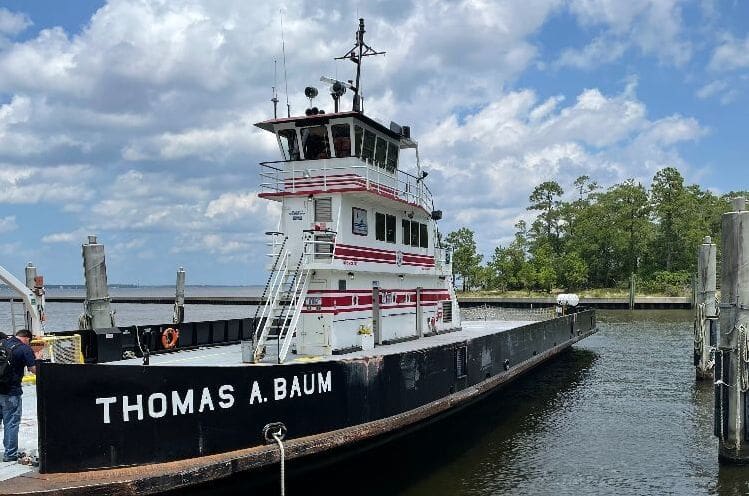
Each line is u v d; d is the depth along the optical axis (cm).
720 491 1291
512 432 1773
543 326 2752
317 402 1203
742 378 1427
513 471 1427
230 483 1037
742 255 1416
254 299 10906
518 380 2464
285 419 1141
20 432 1061
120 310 9981
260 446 1093
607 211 10206
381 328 1841
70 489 845
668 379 2667
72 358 1598
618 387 2475
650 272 9619
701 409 2070
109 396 922
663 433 1761
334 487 1266
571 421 1903
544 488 1313
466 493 1288
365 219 1766
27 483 852
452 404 1653
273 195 1716
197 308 10781
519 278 9612
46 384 877
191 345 1973
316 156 1741
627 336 4519
